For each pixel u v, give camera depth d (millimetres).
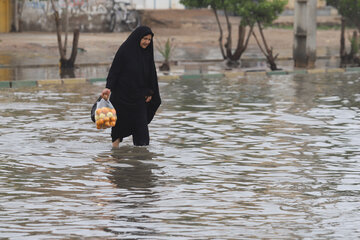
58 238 10727
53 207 12500
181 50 56562
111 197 13258
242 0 45938
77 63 43531
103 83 34688
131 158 16922
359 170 15797
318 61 48875
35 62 44031
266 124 22047
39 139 19266
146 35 17938
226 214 12125
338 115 23969
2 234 10906
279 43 64688
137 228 11258
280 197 13344
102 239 10688
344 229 11258
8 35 64750
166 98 28219
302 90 31578
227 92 30578
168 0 84375
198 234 10953
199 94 29750
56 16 40719
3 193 13516
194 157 17109
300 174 15359
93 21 72250
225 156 17250
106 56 49469
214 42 64625
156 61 45781
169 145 18594
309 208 12547
